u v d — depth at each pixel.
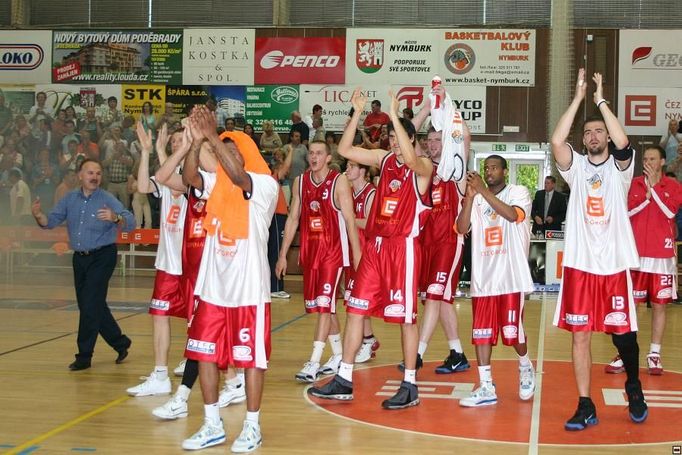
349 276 7.21
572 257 5.23
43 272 16.53
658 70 17.81
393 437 4.91
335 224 6.75
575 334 5.22
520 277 5.82
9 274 16.06
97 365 7.19
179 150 4.98
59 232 16.11
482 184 5.55
